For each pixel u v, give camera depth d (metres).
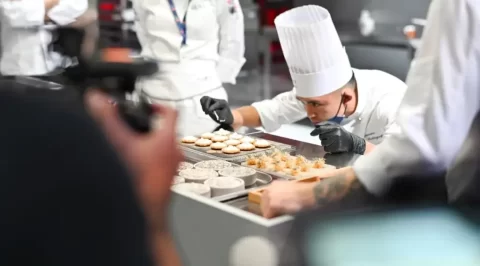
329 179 1.26
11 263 0.41
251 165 1.80
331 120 1.98
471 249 0.75
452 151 1.16
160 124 0.66
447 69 1.13
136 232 0.43
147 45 3.00
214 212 1.27
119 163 0.44
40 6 3.00
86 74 0.62
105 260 0.42
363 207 0.91
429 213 0.82
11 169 0.41
